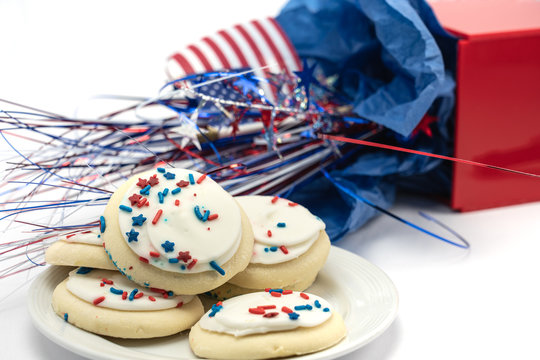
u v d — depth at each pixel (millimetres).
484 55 576
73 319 432
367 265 497
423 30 565
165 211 447
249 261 460
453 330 465
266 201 510
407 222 551
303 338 414
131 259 438
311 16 679
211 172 519
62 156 543
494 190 612
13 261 528
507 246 557
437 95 575
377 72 665
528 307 486
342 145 600
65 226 490
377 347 449
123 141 569
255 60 671
